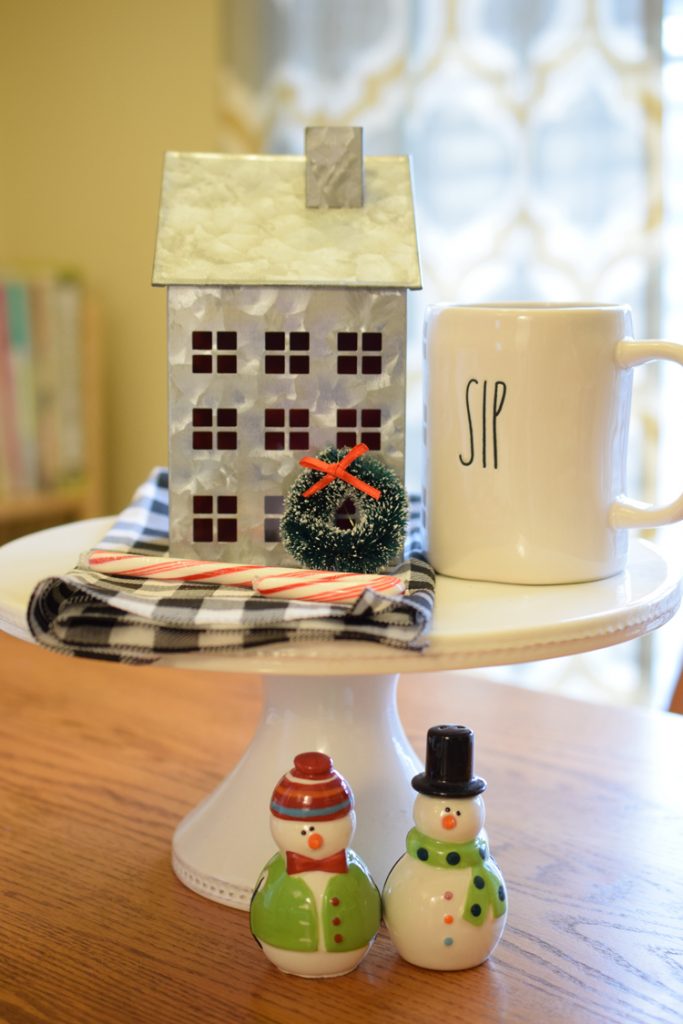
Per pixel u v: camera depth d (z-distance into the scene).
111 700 1.04
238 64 1.87
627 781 0.86
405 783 0.74
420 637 0.53
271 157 0.72
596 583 0.66
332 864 0.59
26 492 1.95
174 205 0.70
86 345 2.00
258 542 0.70
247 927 0.66
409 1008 0.57
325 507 0.65
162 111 2.03
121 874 0.73
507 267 1.71
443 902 0.59
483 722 0.98
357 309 0.67
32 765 0.90
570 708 1.02
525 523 0.65
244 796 0.73
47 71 2.18
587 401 0.64
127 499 2.20
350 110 1.80
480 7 1.67
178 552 0.70
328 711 0.74
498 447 0.64
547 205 1.66
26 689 1.07
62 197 2.21
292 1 1.81
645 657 1.69
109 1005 0.57
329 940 0.58
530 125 1.66
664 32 1.54
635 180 1.58
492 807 0.82
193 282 0.67
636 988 0.59
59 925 0.66
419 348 1.79
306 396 0.68
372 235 0.69
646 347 0.64
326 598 0.55
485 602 0.61
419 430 1.80
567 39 1.61
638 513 0.65
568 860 0.74
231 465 0.69
